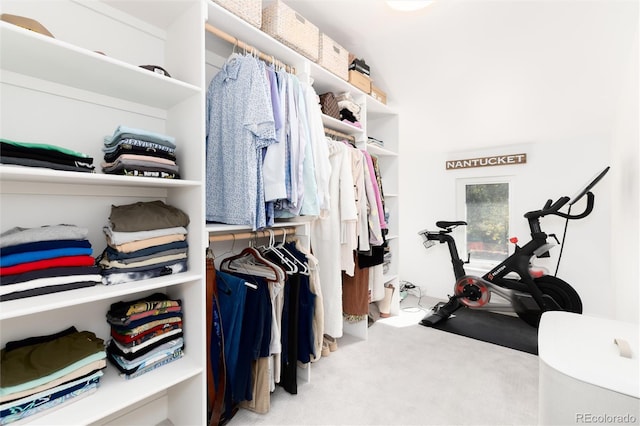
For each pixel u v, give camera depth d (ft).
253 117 4.25
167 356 4.21
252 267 5.05
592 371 2.67
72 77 3.74
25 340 3.60
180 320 4.42
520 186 10.19
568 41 5.89
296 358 5.24
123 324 3.86
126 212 4.01
